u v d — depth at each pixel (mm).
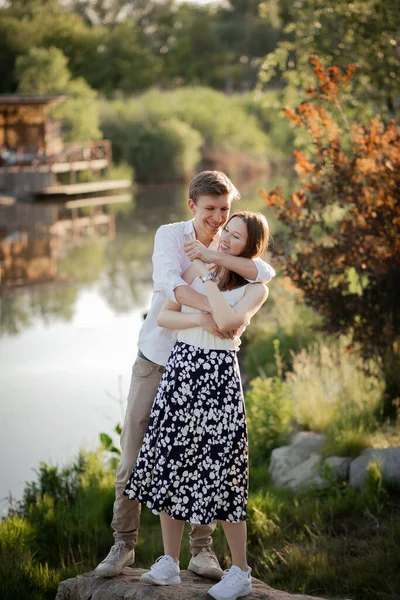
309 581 4934
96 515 6102
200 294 3564
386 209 6953
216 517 3549
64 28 50188
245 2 63125
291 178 31797
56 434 8328
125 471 3840
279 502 6086
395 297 7195
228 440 3541
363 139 7215
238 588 3553
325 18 9664
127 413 3854
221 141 39750
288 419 7539
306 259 7367
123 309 13734
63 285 15641
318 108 7324
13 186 29000
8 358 11039
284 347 10062
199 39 63625
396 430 6938
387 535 5328
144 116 37000
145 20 70000
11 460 7633
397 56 8984
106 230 22188
